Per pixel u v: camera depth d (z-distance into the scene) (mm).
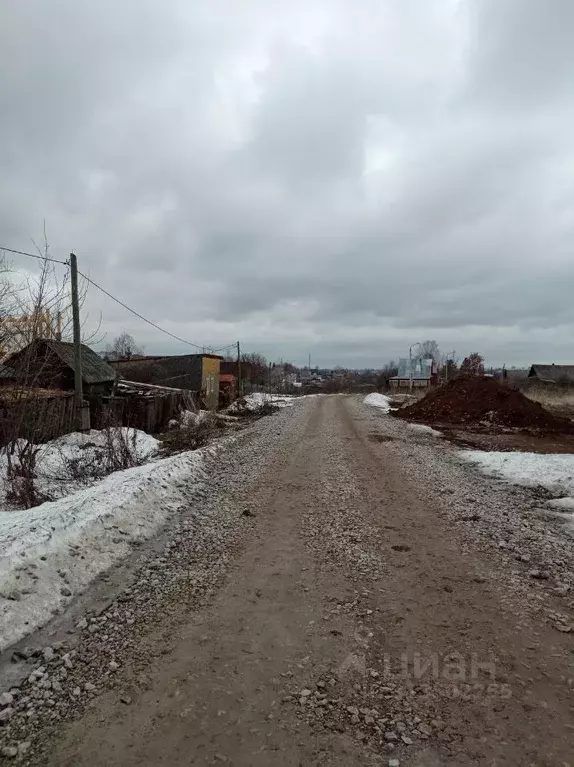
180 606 4293
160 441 15484
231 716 2857
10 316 9930
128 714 2887
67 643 3684
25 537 4848
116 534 5754
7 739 2691
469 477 9648
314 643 3648
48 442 11680
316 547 5719
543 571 4969
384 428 18422
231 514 7117
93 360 20734
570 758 2506
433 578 4824
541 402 31875
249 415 27219
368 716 2832
